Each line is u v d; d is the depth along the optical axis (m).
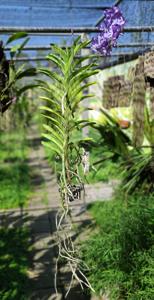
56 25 4.11
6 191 4.55
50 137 1.87
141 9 3.03
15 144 7.82
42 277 2.64
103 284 2.37
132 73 2.85
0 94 2.02
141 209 2.88
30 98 7.28
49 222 3.69
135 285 2.24
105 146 3.74
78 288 2.48
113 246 2.58
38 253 3.01
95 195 4.34
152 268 2.24
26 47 3.59
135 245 2.52
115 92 3.32
